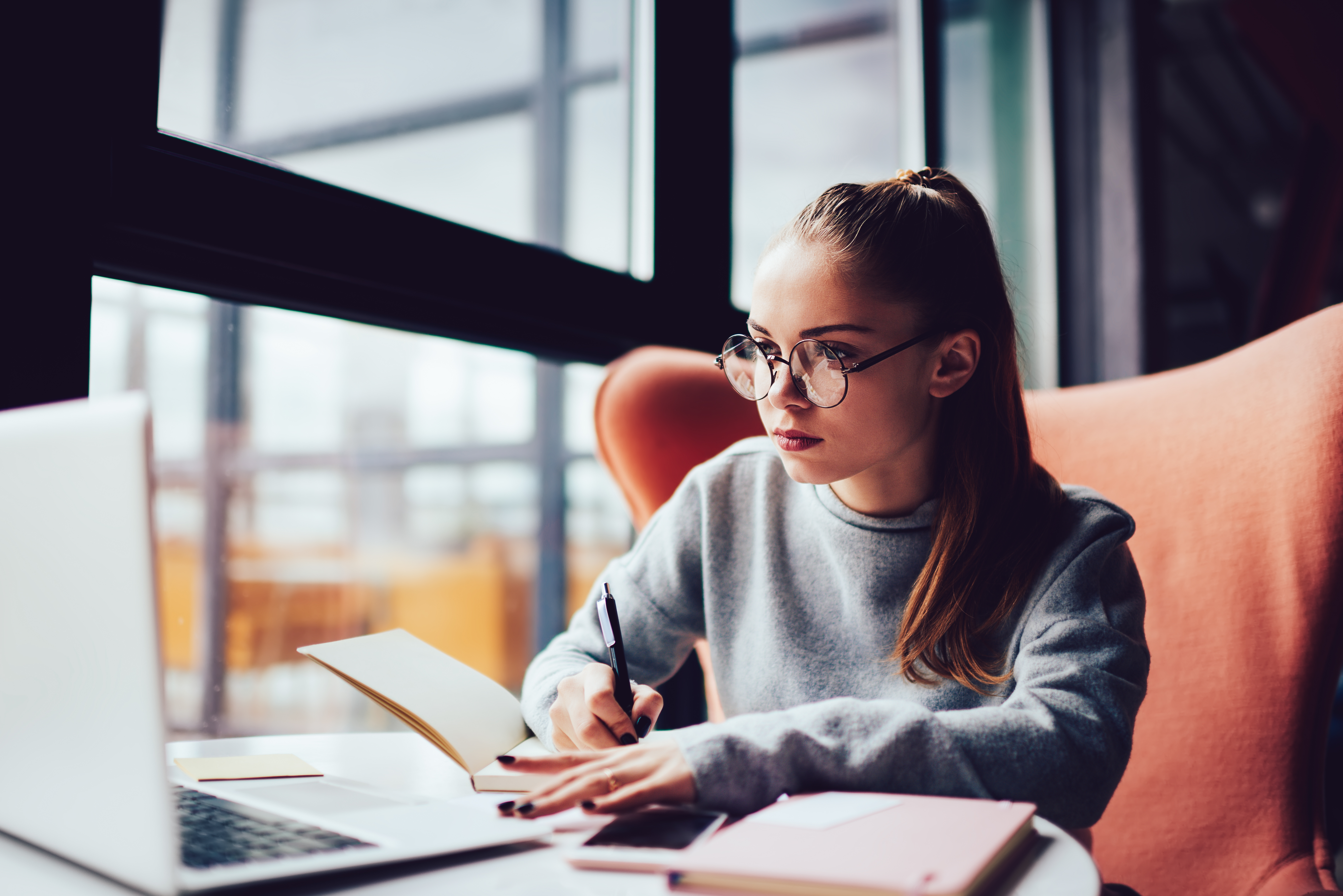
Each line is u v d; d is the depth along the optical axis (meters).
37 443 0.39
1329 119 2.36
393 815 0.50
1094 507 0.74
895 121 1.89
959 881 0.36
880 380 0.68
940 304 0.71
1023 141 2.33
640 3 1.35
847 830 0.43
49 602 0.39
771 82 2.04
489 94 5.44
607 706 0.60
